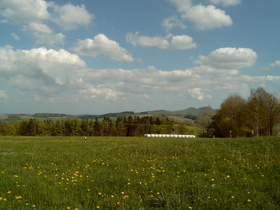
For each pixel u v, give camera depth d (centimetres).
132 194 761
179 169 1097
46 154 1842
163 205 666
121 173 1042
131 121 13000
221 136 8125
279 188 768
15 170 1129
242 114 7175
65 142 3403
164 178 938
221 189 782
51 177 991
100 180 929
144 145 2236
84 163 1347
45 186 855
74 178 977
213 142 2208
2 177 967
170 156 1493
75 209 628
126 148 2050
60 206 675
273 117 6588
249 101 7044
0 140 3953
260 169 1027
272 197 707
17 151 2105
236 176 941
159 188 799
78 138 4622
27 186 852
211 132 8556
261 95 6881
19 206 660
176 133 11881
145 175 995
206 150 1628
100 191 797
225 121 7438
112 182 891
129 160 1403
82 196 748
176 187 810
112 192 786
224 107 7669
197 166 1130
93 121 12050
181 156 1459
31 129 10819
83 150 2091
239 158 1263
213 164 1143
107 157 1562
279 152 1425
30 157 1645
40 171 1116
